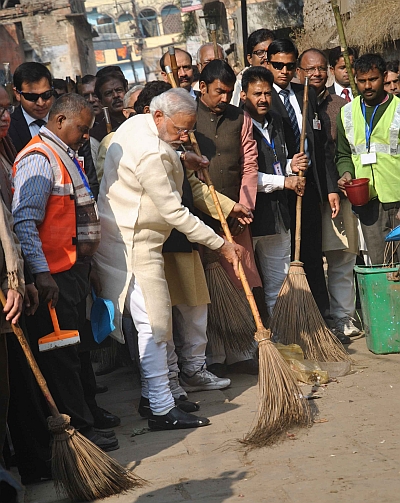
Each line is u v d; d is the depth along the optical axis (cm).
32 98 729
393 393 659
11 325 497
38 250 540
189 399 709
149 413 654
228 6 3125
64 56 4575
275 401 592
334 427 585
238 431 605
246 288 636
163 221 625
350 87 1034
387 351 796
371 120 839
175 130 615
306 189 866
